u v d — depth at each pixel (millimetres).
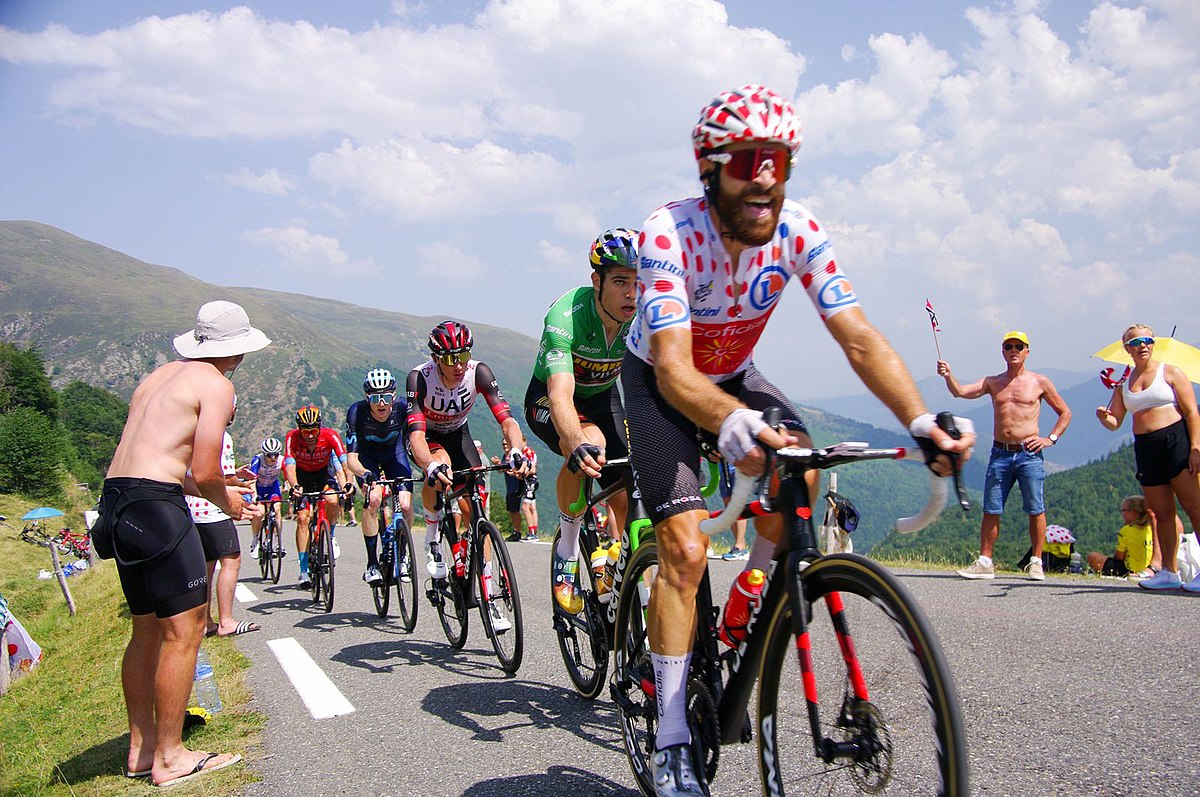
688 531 2264
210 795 2982
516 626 4422
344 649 5434
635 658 2828
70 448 92062
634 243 3436
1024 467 6574
